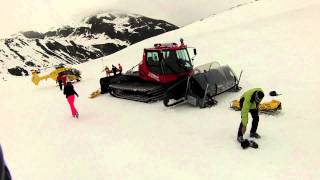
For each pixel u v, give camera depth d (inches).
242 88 597.3
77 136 454.6
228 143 353.7
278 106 415.5
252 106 345.4
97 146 401.4
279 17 1344.7
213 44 1253.1
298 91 508.1
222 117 449.7
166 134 410.9
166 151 356.2
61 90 985.5
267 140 345.1
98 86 943.0
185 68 607.5
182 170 306.2
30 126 553.9
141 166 327.0
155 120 480.4
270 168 286.0
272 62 737.6
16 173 350.0
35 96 933.8
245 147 332.5
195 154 337.7
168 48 598.9
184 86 534.9
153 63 618.5
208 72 534.0
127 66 1440.7
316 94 475.8
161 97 613.3
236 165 300.2
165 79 598.2
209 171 296.5
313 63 649.6
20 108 753.0
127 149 377.4
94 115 567.2
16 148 439.2
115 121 507.2
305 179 261.4
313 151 305.3
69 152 394.9
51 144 435.8
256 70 702.5
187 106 537.0
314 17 1151.6
